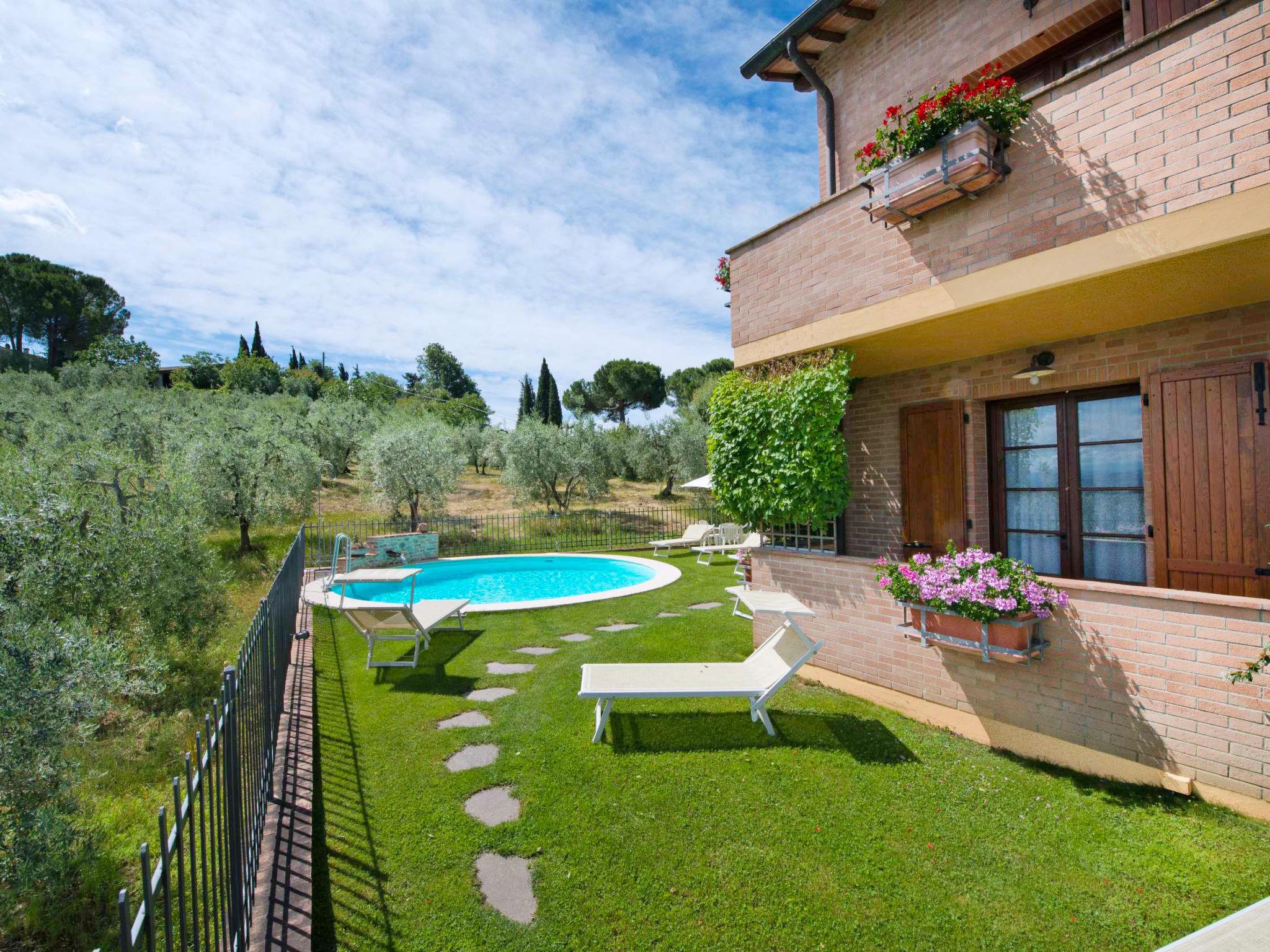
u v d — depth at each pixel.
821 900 3.13
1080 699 4.37
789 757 4.71
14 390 25.72
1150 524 5.05
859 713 5.59
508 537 20.81
